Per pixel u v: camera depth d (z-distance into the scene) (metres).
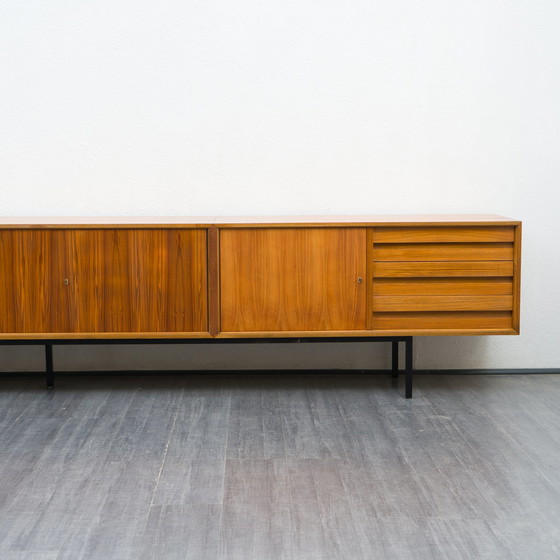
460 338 4.01
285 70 3.84
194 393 3.66
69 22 3.79
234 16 3.80
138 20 3.79
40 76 3.81
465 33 3.84
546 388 3.75
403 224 3.40
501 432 3.12
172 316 3.46
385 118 3.87
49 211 3.88
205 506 2.44
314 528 2.29
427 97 3.87
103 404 3.49
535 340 4.01
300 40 3.82
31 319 3.46
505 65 3.86
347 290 3.46
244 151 3.88
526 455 2.87
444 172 3.91
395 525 2.31
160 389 3.73
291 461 2.80
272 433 3.10
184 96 3.84
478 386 3.79
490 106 3.88
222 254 3.44
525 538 2.23
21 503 2.46
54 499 2.49
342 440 3.02
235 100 3.85
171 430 3.14
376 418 3.29
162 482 2.62
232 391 3.70
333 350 4.00
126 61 3.81
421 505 2.45
